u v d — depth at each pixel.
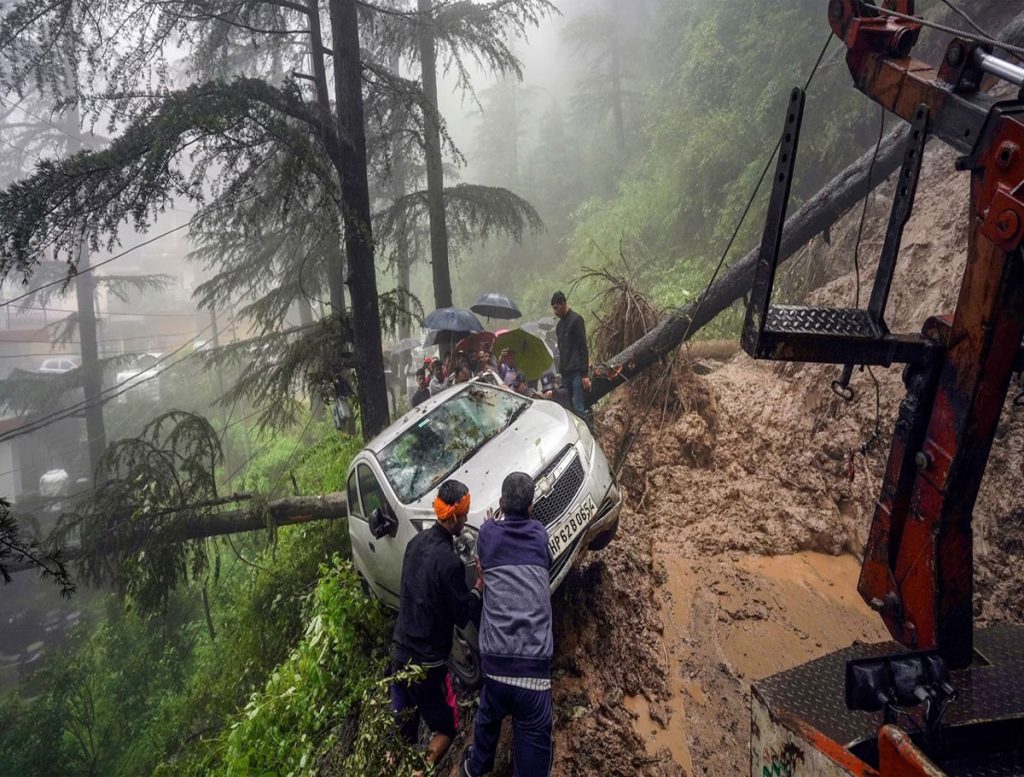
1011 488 4.58
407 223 12.78
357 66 8.12
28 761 12.62
